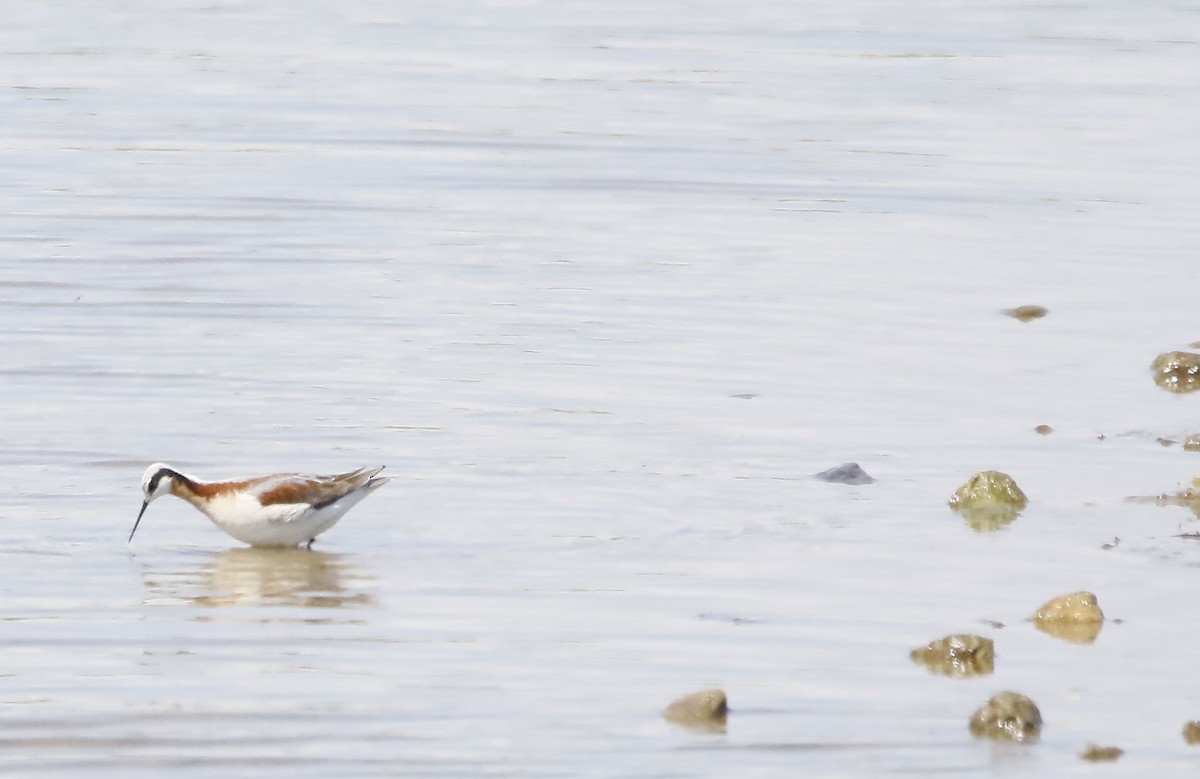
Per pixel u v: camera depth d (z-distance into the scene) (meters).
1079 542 17.16
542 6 55.81
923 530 17.50
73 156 34.91
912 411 21.50
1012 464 19.59
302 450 19.66
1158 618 15.23
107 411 20.89
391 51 47.72
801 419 21.11
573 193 32.94
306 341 23.91
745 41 49.94
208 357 23.09
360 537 17.30
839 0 57.75
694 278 27.44
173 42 48.53
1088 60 47.22
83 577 16.17
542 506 18.09
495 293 26.44
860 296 26.67
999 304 26.41
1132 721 13.27
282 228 30.02
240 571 16.42
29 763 12.48
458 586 16.02
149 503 18.09
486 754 12.67
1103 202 32.72
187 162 34.69
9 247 28.25
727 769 12.47
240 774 12.35
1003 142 37.62
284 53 47.19
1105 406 21.83
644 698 13.66
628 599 15.66
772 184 33.88
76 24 51.09
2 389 21.59
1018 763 12.59
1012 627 15.07
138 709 13.35
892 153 36.53
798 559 16.69
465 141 37.09
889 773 12.43
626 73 45.00
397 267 27.77
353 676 14.00
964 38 50.66
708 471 19.22
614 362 23.23
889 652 14.55
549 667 14.22
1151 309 26.22
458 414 21.02
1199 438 20.38
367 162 35.09
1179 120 39.84
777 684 13.91
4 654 14.35
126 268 27.27
